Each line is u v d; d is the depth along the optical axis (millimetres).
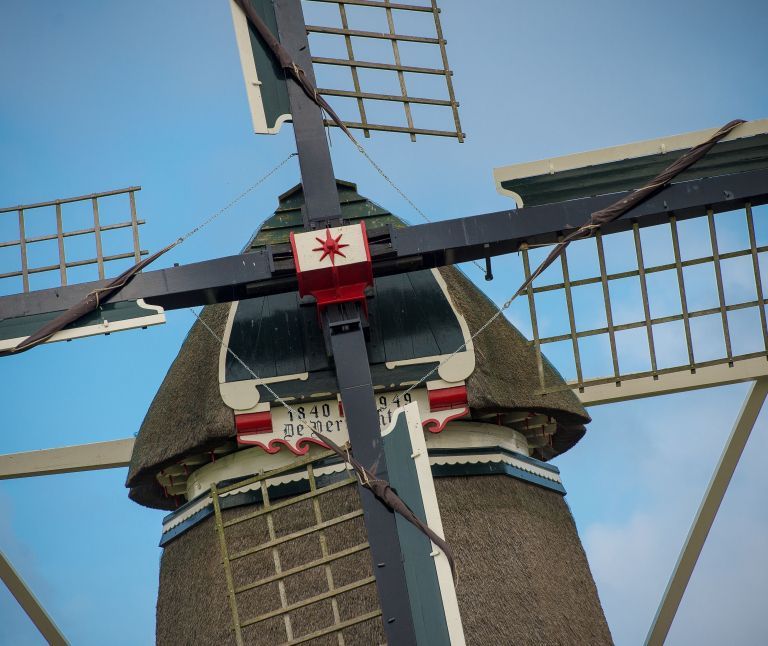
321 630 19984
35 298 21188
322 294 20766
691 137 22297
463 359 21516
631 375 22141
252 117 21672
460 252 21344
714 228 22203
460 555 20984
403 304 21859
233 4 22016
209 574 21531
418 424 19812
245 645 20609
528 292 21922
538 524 22328
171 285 21062
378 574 19547
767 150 22156
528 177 22078
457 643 18922
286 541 20406
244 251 22297
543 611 21266
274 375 21344
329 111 21734
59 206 22359
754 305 22328
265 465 21531
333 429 21250
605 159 22203
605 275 22172
